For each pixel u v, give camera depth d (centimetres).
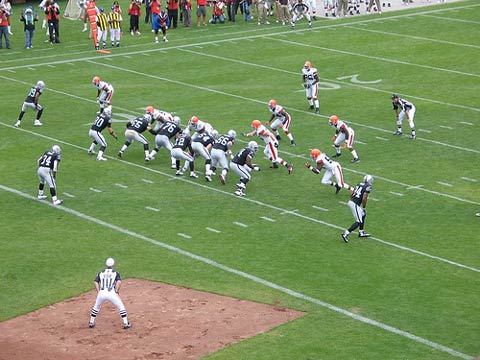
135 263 2659
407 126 4028
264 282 2530
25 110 3950
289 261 2667
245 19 6216
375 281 2534
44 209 3080
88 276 2584
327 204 3133
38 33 5859
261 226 2934
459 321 2302
